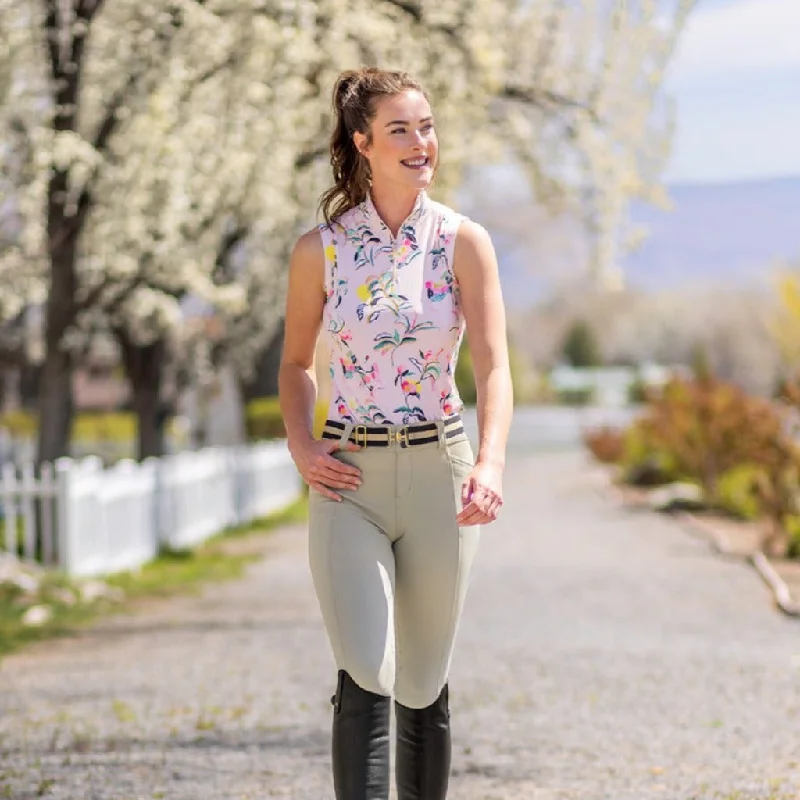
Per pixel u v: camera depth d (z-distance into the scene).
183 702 12.00
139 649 15.31
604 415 99.81
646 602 18.80
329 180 27.09
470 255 6.14
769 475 25.58
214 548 28.31
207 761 9.64
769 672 13.22
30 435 67.81
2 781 9.05
